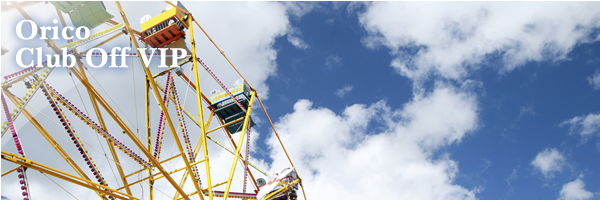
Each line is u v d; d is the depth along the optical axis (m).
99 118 33.16
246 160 47.84
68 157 30.64
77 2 25.47
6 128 22.30
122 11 27.25
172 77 43.03
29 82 24.58
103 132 29.50
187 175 44.91
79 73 28.56
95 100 32.69
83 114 28.50
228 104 49.88
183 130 42.59
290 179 53.09
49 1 24.94
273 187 48.03
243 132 45.81
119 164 33.72
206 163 34.66
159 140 41.16
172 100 45.78
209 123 50.19
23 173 21.84
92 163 30.72
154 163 27.03
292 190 52.03
